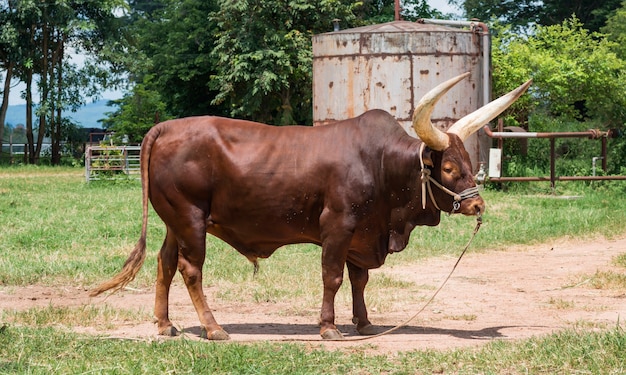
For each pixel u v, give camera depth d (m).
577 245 15.47
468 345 8.02
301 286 11.52
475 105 23.00
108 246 14.86
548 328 9.05
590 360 7.02
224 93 40.59
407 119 22.31
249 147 8.66
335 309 10.30
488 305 10.50
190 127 8.71
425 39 22.28
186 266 8.59
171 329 8.64
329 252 8.52
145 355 7.32
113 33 46.97
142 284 11.77
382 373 6.89
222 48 41.47
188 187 8.60
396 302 10.71
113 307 10.11
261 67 38.97
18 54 44.69
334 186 8.48
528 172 24.16
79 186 27.34
